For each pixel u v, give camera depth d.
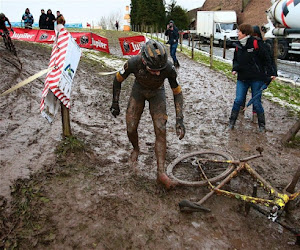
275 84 9.52
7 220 2.99
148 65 3.10
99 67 11.14
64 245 2.76
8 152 4.20
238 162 3.65
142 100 3.67
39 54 11.17
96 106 6.83
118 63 12.89
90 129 5.45
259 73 5.34
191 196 3.56
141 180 3.82
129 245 2.80
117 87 3.65
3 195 3.31
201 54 17.47
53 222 3.01
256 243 2.90
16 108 5.73
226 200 3.51
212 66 12.44
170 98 8.03
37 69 8.76
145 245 2.81
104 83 8.99
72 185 3.59
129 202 3.37
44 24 18.67
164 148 3.61
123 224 3.04
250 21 35.50
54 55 3.76
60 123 5.34
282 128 5.92
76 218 3.08
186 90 8.86
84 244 2.78
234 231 3.04
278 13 10.98
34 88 7.01
